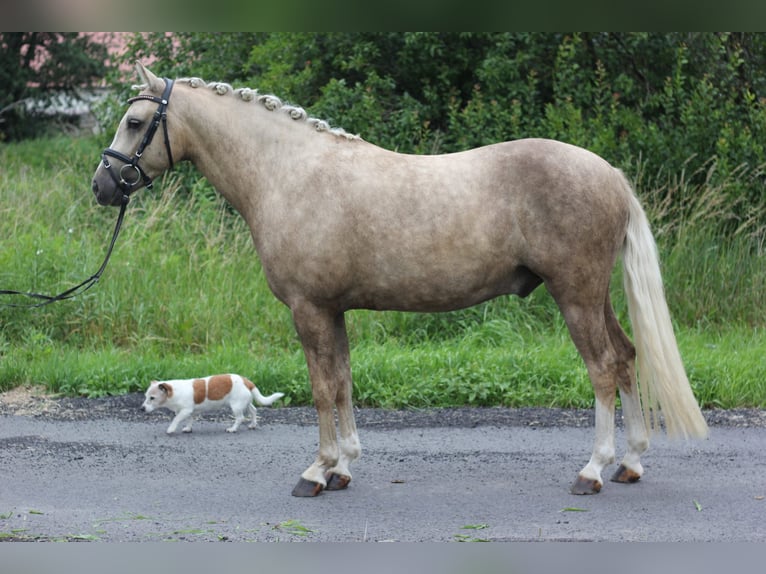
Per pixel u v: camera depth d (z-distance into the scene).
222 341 8.77
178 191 11.79
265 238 5.34
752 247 10.15
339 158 5.31
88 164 12.68
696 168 10.80
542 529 4.73
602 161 5.25
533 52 11.77
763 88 11.65
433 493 5.37
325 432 5.38
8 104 17.14
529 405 7.31
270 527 4.81
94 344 8.75
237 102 5.51
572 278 5.12
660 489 5.39
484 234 5.13
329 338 5.34
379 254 5.17
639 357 5.29
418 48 11.99
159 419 7.05
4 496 5.32
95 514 5.02
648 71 11.90
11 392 7.66
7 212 10.56
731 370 7.52
